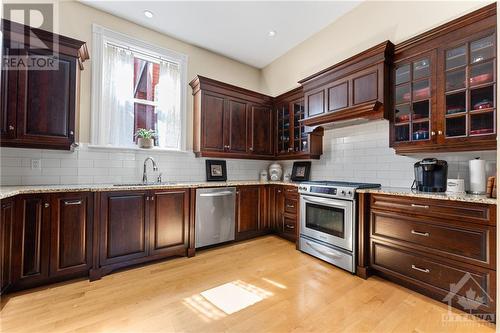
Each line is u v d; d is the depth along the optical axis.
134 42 3.08
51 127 2.24
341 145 3.16
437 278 1.81
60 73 2.29
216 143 3.43
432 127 2.11
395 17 2.58
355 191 2.33
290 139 3.69
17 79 2.10
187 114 3.49
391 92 2.43
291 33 3.42
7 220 1.80
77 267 2.12
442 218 1.79
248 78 4.32
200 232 2.88
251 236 3.46
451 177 2.21
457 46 1.97
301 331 1.48
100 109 2.81
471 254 1.64
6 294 1.87
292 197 3.23
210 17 3.04
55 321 1.56
